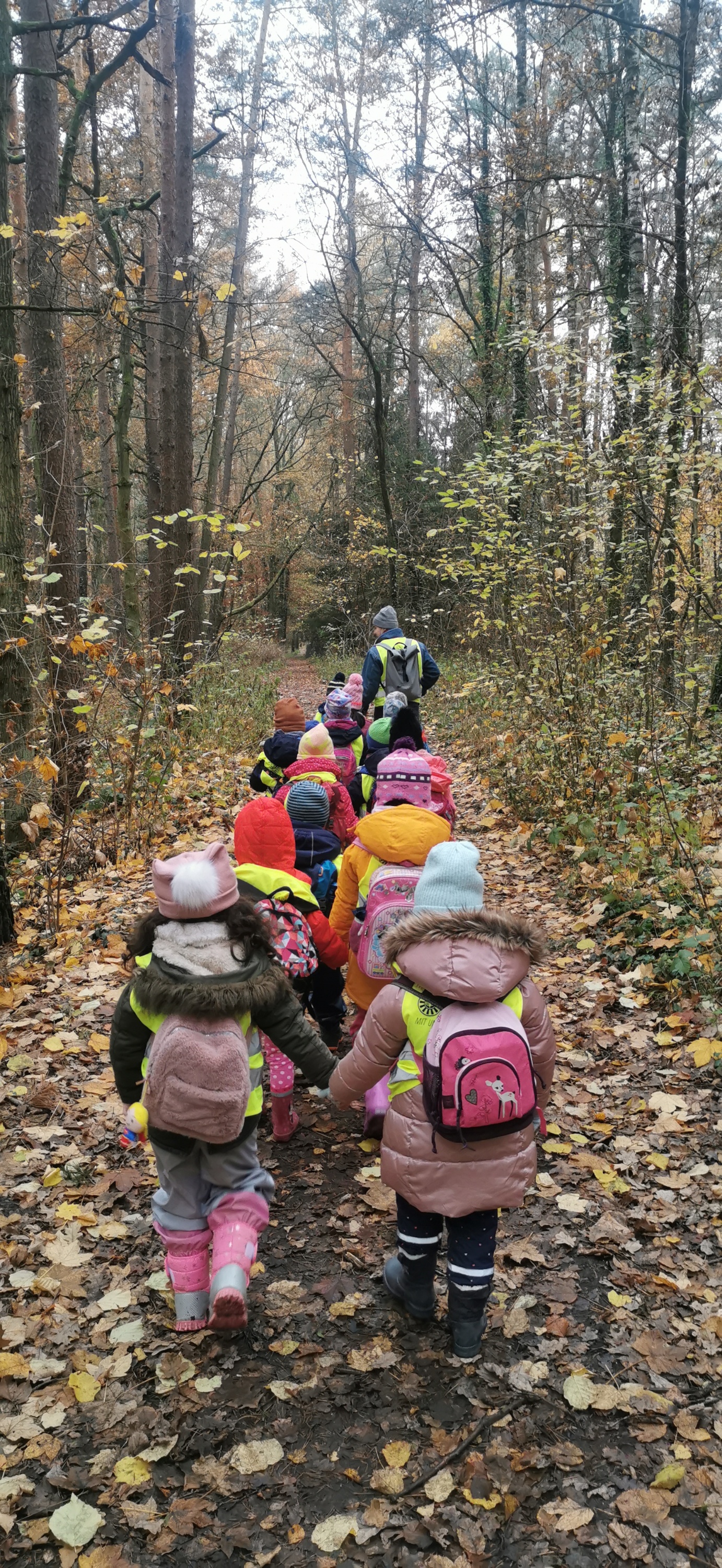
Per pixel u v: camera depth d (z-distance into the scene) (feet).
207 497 63.62
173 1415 8.82
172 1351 9.57
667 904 18.81
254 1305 10.29
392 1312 10.18
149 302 33.30
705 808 23.07
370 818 12.91
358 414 105.19
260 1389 9.13
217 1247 8.63
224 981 8.53
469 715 46.57
